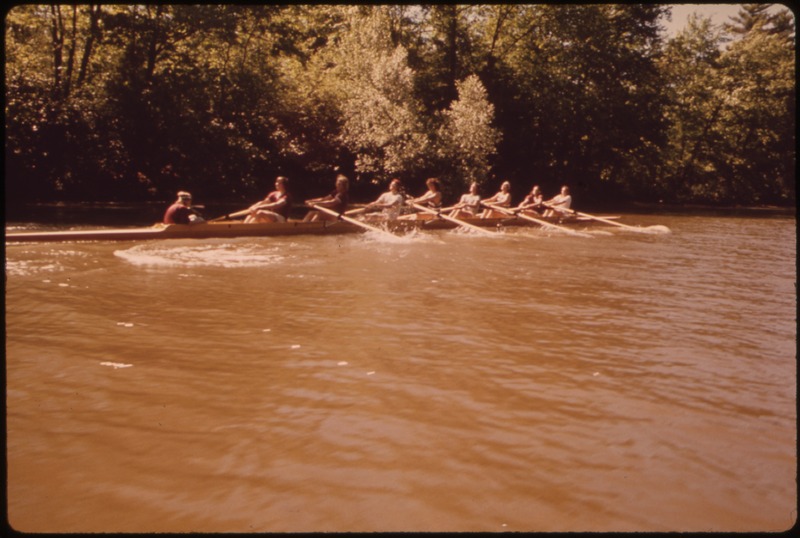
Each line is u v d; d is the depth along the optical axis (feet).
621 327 18.67
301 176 101.76
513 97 111.24
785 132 135.54
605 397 12.70
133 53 79.36
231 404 11.92
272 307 20.13
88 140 73.10
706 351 16.21
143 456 9.77
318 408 11.82
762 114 135.33
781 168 137.28
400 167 86.84
